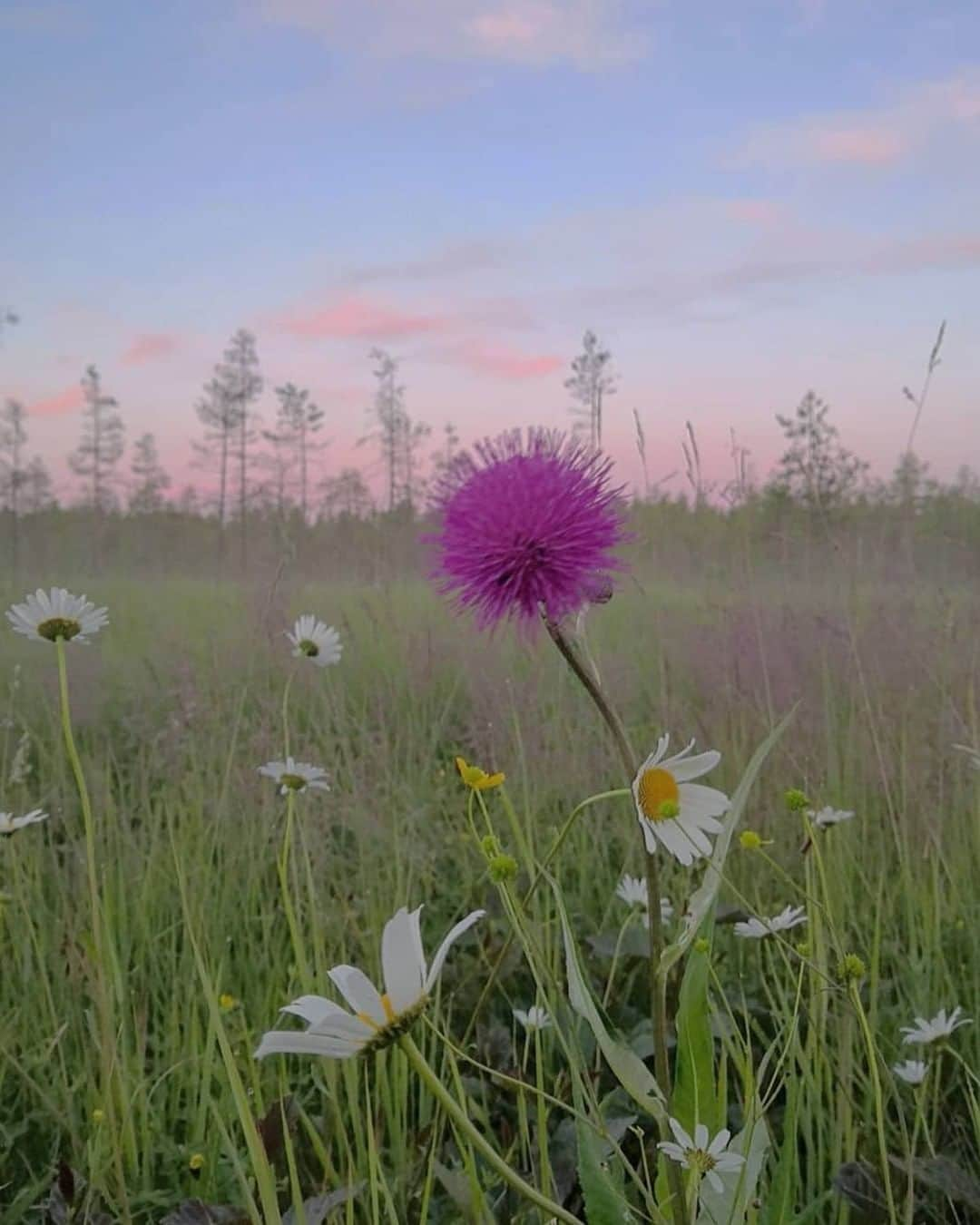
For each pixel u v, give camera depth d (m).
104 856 3.62
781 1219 1.70
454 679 5.67
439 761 4.73
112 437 25.69
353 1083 2.15
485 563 1.58
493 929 3.07
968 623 4.75
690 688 5.16
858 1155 2.32
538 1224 1.99
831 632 4.66
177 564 12.12
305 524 9.38
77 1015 2.86
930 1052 2.58
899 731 4.12
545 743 4.32
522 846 2.32
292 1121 2.10
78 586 10.62
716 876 1.53
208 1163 2.31
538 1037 1.94
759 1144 1.66
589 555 1.56
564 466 1.64
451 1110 1.23
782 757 3.83
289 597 6.92
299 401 21.31
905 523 6.05
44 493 21.77
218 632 6.57
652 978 1.54
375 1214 1.69
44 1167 2.48
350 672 5.78
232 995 3.01
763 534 5.96
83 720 5.16
